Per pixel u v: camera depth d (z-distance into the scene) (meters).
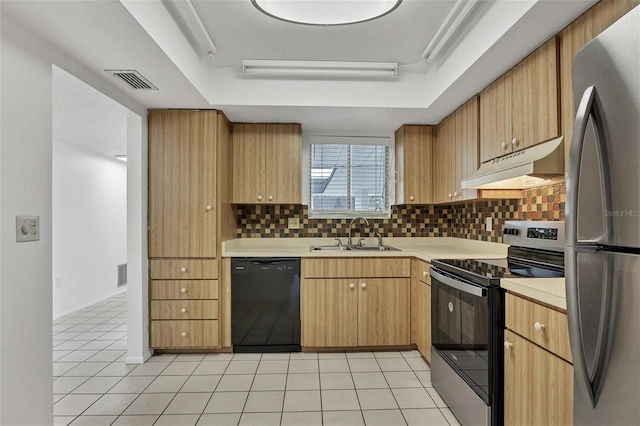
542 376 1.34
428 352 2.57
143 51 1.84
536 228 2.11
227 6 1.91
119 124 3.51
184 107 2.79
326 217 3.55
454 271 2.04
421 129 3.27
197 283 2.84
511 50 1.84
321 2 1.85
